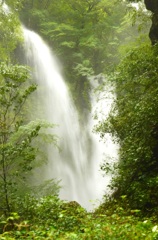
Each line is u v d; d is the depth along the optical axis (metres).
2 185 7.55
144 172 8.88
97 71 28.47
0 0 18.69
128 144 9.02
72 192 22.33
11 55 22.08
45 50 26.50
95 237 4.95
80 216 6.82
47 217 6.81
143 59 9.80
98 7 26.05
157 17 12.04
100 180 23.36
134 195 8.10
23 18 27.14
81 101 27.00
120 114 10.93
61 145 23.19
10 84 8.08
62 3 26.48
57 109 24.36
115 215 6.10
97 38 26.19
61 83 25.95
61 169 22.11
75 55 25.55
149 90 9.36
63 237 5.15
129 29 26.36
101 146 24.70
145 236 4.77
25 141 7.89
